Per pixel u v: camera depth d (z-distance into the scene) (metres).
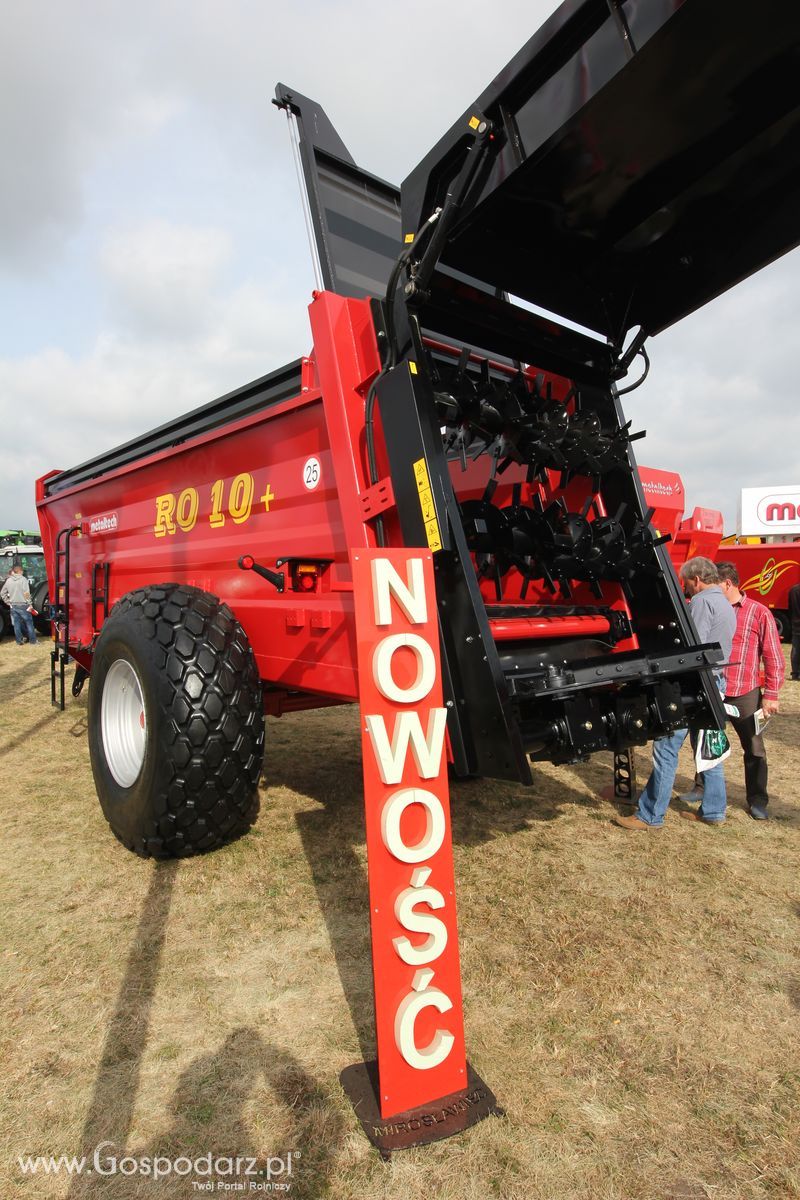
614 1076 1.74
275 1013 1.96
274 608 2.99
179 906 2.52
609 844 3.19
